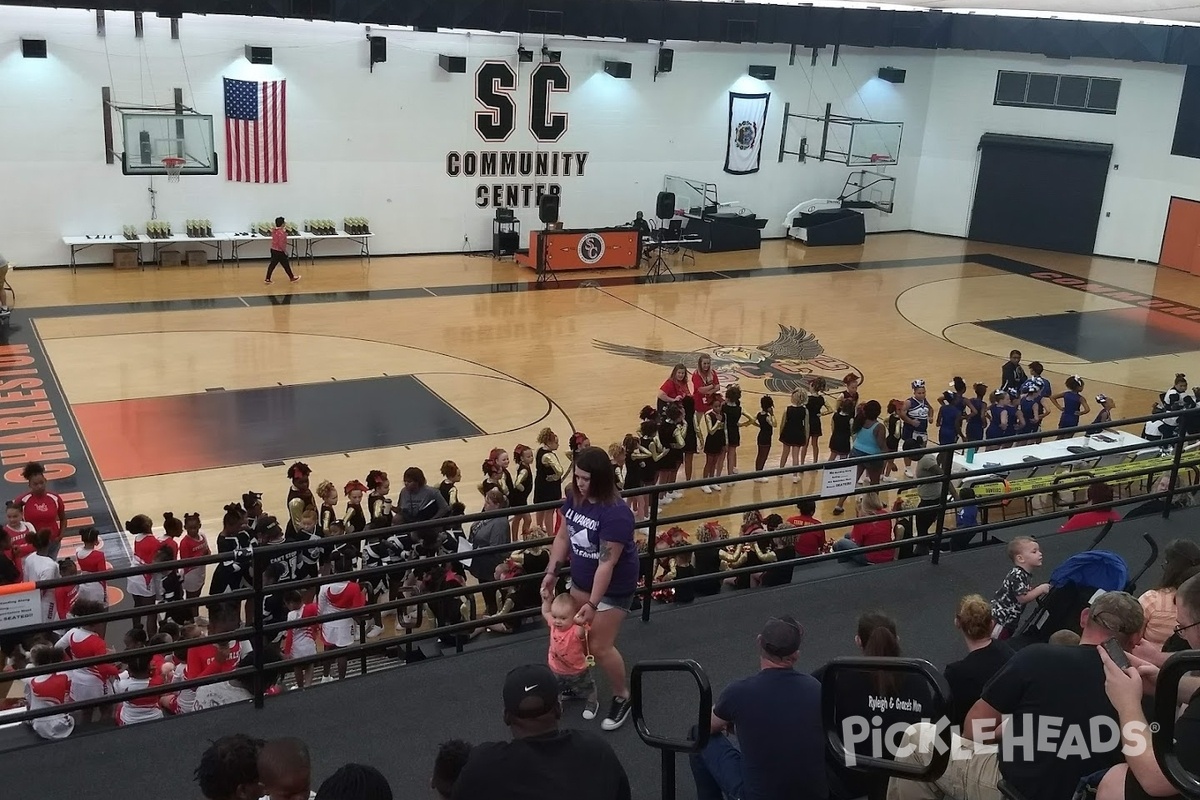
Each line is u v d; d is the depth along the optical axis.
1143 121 30.67
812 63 31.36
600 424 16.44
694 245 30.28
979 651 4.75
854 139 32.69
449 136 27.14
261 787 3.56
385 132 26.39
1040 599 6.12
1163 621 4.88
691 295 25.08
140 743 5.32
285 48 24.78
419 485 10.48
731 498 14.52
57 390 16.70
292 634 8.45
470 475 14.40
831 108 32.19
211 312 21.34
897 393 18.66
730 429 15.07
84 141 23.42
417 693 5.84
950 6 23.00
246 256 25.86
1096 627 3.84
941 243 33.28
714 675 6.12
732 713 3.97
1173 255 30.70
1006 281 28.22
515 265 27.17
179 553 10.11
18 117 22.77
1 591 5.01
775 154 31.84
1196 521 8.74
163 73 23.77
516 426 16.23
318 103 25.48
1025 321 24.08
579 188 29.16
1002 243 33.53
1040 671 3.65
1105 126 31.34
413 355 19.42
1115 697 3.08
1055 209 32.53
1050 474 13.47
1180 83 29.78
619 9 25.94
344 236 26.30
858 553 7.58
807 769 3.86
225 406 16.42
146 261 24.69
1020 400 16.00
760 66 30.33
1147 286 28.23
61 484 13.52
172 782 5.03
